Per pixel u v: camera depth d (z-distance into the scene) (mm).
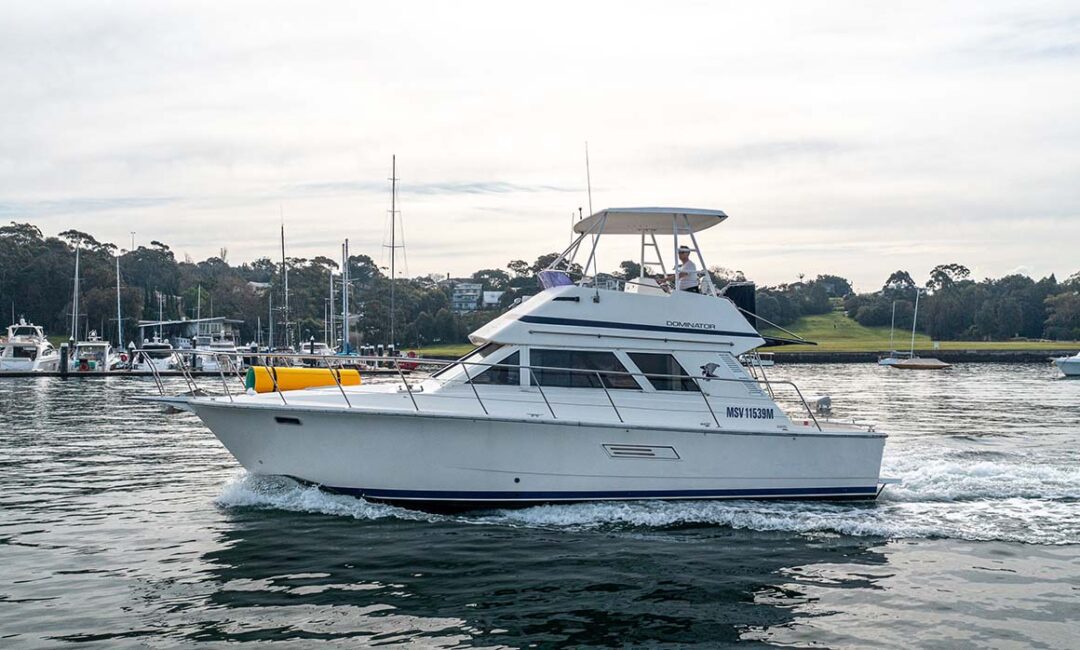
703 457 11656
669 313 12156
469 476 11156
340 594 8344
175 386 39688
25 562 9383
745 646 7246
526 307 12148
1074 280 123062
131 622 7641
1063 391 40812
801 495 12047
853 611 8094
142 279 114875
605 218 12398
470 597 8297
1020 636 7520
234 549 9758
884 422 24656
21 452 17859
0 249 96250
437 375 12406
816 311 122375
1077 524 11281
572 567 9227
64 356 47625
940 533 10773
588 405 11664
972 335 112438
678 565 9367
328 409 10852
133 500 12562
